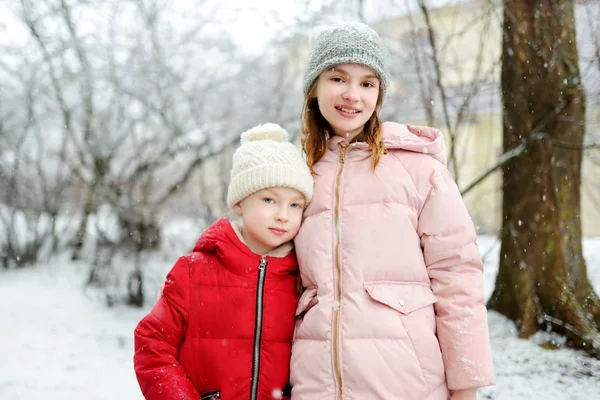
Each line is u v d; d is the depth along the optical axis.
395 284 1.67
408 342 1.61
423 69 4.79
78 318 5.05
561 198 3.73
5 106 6.62
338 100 1.81
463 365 1.62
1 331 4.65
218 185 6.71
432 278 1.73
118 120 6.38
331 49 1.80
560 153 3.72
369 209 1.74
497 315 3.91
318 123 1.96
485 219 8.12
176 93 6.24
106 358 4.02
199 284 1.74
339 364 1.60
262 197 1.75
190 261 1.77
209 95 6.50
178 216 6.61
